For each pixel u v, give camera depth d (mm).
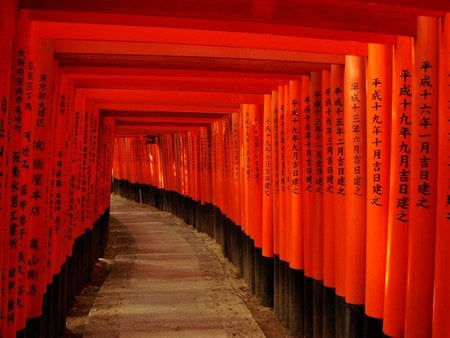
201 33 3725
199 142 13094
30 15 3104
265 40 3779
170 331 5617
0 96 2576
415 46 3016
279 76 5102
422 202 2967
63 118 5113
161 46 4203
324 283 4535
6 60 2627
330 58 4188
